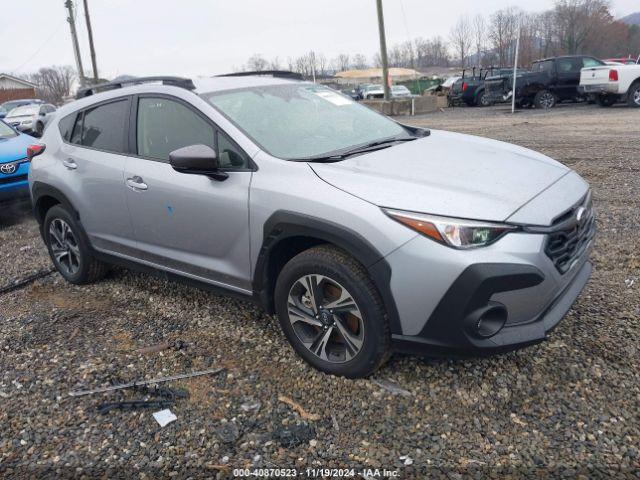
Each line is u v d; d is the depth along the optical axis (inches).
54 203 198.4
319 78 2527.1
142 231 160.6
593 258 187.2
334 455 104.2
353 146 146.1
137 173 156.3
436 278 107.4
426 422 111.0
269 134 141.3
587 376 121.2
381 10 982.4
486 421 110.2
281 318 133.1
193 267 150.8
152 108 158.1
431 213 109.2
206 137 143.6
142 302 177.0
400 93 1508.4
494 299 107.7
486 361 128.6
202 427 114.0
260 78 171.8
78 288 193.8
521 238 108.0
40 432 115.7
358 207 114.5
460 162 133.6
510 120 640.4
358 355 121.3
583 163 337.1
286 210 123.4
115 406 122.1
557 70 776.9
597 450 100.7
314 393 122.6
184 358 140.5
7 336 159.2
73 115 186.4
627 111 637.9
